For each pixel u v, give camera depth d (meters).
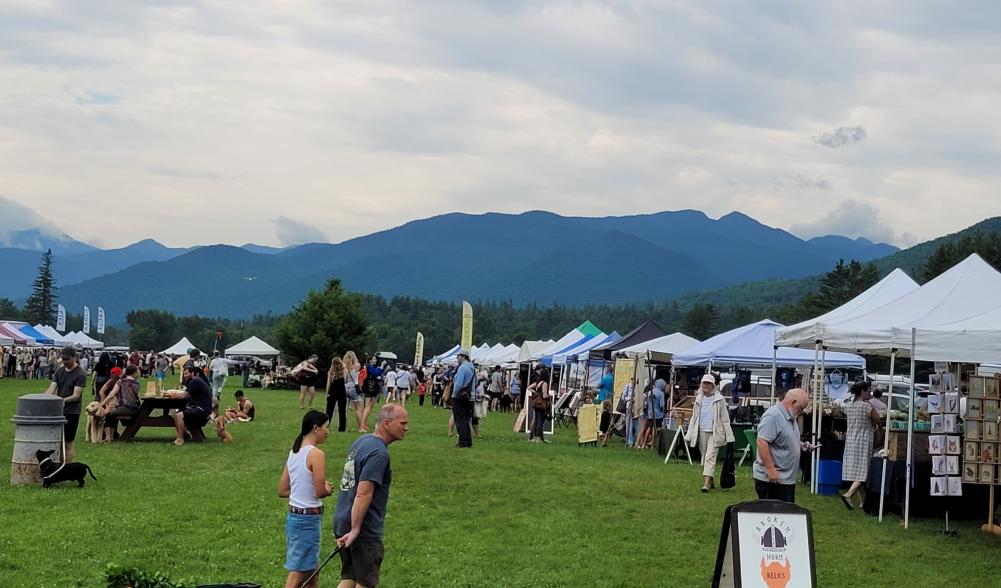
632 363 28.84
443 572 10.36
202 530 11.93
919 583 10.75
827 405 21.19
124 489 14.63
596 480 17.64
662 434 24.12
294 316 66.56
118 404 21.47
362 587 7.71
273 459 19.02
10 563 9.83
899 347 15.02
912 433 14.23
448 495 15.23
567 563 10.99
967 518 15.12
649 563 11.19
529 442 25.56
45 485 14.48
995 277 16.53
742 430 22.88
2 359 56.22
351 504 7.75
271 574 9.98
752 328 26.42
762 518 8.27
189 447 20.80
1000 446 13.64
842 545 12.70
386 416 7.86
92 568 9.84
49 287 169.75
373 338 68.56
